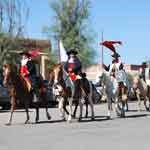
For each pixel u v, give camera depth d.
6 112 32.56
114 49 26.05
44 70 63.91
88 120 24.42
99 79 26.16
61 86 23.09
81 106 24.30
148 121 23.16
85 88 24.23
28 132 18.83
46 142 15.73
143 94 32.03
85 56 65.44
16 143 15.57
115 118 25.41
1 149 14.26
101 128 20.05
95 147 14.39
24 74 22.92
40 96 23.81
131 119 24.55
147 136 16.97
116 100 26.19
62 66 23.28
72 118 25.20
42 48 65.19
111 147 14.35
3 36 51.75
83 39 66.44
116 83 25.50
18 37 53.16
